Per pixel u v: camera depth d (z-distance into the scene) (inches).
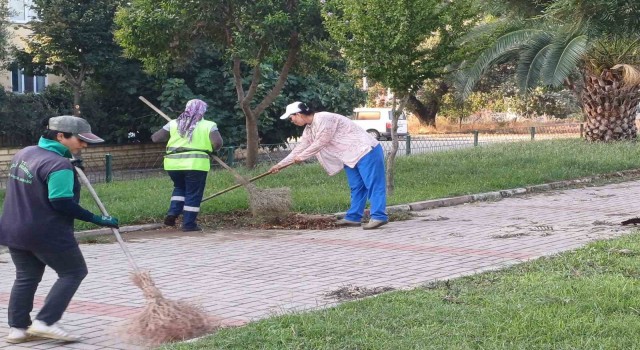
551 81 836.0
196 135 486.9
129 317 282.4
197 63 979.9
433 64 577.6
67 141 253.6
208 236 468.8
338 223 498.6
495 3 726.5
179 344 238.5
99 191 619.2
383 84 586.9
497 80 1680.6
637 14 407.5
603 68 1000.9
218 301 305.9
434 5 561.3
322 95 1037.2
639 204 583.5
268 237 461.1
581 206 575.5
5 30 880.9
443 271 354.6
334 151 489.1
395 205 557.6
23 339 253.0
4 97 956.0
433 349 228.2
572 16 429.7
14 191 249.4
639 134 1195.3
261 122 1000.2
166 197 579.8
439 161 821.9
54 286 252.1
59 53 908.0
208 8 669.9
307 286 330.0
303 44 691.4
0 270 373.4
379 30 563.5
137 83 989.8
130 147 1044.5
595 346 229.1
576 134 1214.3
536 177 694.5
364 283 333.4
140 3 695.1
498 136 1184.8
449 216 530.9
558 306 270.8
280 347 233.9
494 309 268.5
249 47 673.0
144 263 385.4
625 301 274.5
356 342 235.9
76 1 923.4
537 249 403.5
